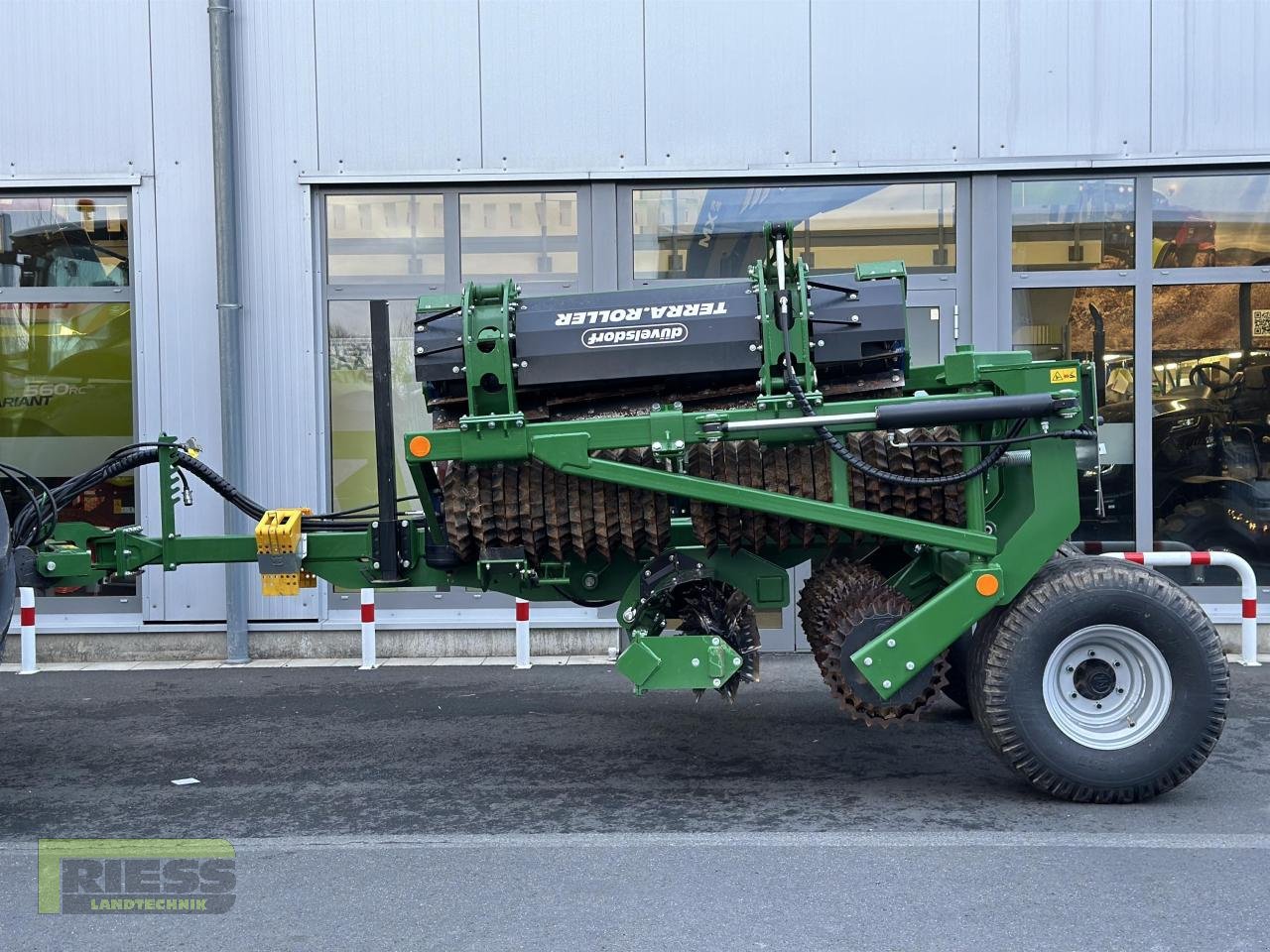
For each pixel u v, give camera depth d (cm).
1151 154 823
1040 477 487
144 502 854
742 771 552
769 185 847
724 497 487
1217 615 842
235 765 579
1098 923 368
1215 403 847
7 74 845
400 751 600
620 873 418
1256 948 349
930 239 844
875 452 505
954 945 354
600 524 514
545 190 855
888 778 534
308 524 572
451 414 526
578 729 638
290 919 383
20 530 566
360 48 842
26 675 809
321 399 855
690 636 502
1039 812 480
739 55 834
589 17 838
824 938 360
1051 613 474
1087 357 847
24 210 866
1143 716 481
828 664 494
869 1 827
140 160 846
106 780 554
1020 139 828
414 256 859
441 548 552
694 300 498
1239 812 478
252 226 847
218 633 856
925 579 555
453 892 403
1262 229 836
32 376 877
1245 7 815
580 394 509
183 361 852
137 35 841
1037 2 821
